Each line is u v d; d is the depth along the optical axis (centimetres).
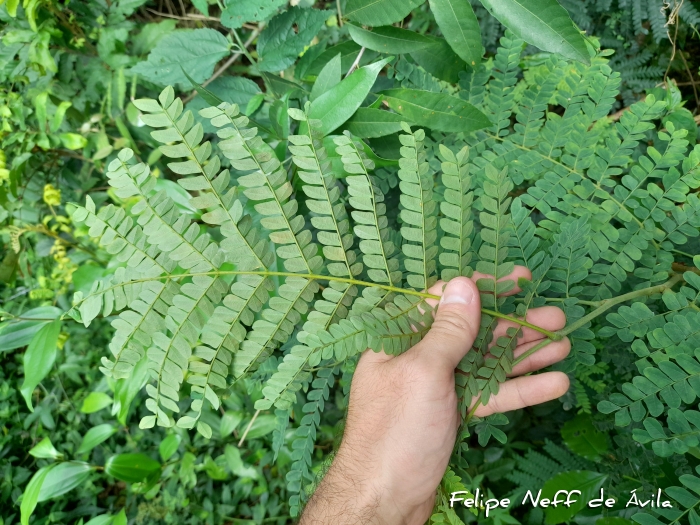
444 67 38
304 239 27
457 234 27
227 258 27
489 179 27
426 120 35
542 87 36
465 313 28
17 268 62
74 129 64
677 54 48
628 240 31
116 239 26
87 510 66
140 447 66
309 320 27
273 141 42
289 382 27
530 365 32
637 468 39
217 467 62
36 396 70
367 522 29
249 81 42
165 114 24
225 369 27
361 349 26
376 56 41
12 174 58
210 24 67
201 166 25
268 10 34
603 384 38
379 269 28
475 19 32
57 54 61
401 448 29
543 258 31
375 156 34
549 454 52
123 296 26
